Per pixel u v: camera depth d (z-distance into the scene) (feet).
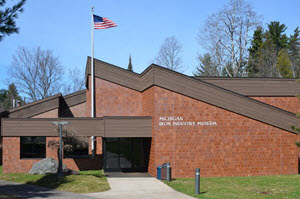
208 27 166.50
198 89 74.64
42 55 198.70
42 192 54.90
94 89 91.50
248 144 75.36
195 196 51.60
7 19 48.57
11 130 83.30
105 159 84.89
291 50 227.61
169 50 213.46
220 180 67.82
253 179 68.74
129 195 52.65
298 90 91.91
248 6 156.87
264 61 181.98
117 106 91.66
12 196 51.06
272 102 90.43
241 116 75.72
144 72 84.69
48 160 76.48
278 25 229.66
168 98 73.77
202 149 73.77
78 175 70.69
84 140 86.89
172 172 72.38
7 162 82.84
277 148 76.33
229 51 163.22
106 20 101.45
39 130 83.97
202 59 196.85
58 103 104.58
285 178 68.80
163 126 73.26
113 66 92.32
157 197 50.96
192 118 74.08
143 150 88.43
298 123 77.82
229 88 89.15
